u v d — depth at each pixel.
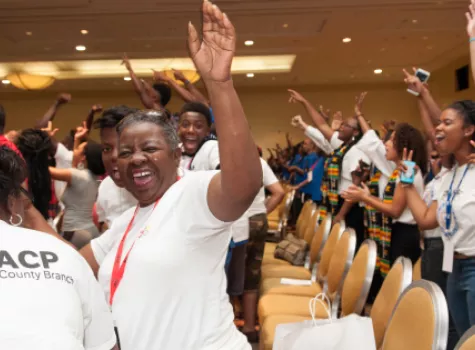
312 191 6.75
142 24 8.34
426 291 1.36
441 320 1.26
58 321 0.90
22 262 0.93
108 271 1.38
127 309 1.26
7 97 14.69
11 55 10.29
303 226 4.56
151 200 1.37
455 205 2.15
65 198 3.30
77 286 0.98
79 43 9.48
